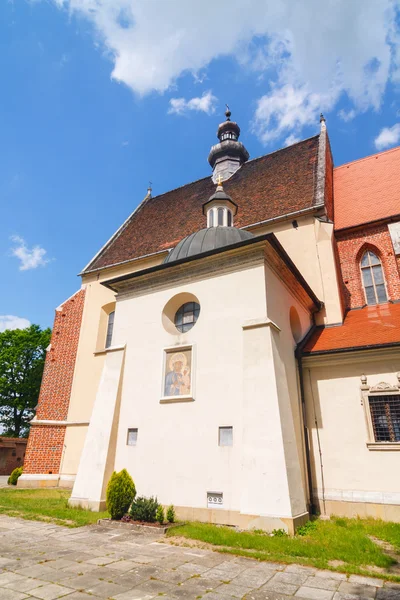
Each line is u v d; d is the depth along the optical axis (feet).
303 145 82.43
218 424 35.22
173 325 43.75
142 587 18.63
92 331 71.05
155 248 72.74
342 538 27.50
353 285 57.11
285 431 32.40
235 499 32.04
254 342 35.88
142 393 41.22
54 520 33.73
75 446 62.90
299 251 56.90
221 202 60.49
